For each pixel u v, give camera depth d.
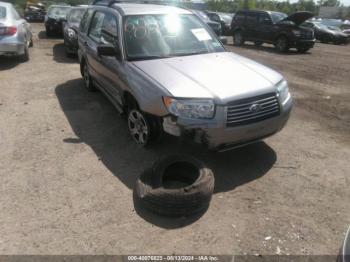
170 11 5.63
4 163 4.38
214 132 3.89
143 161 4.50
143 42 5.02
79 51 7.53
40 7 27.95
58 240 3.12
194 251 3.04
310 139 5.33
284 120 4.46
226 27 23.34
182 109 3.88
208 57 4.96
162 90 4.03
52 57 10.97
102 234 3.21
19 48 9.14
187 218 3.46
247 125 4.01
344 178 4.24
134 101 4.71
